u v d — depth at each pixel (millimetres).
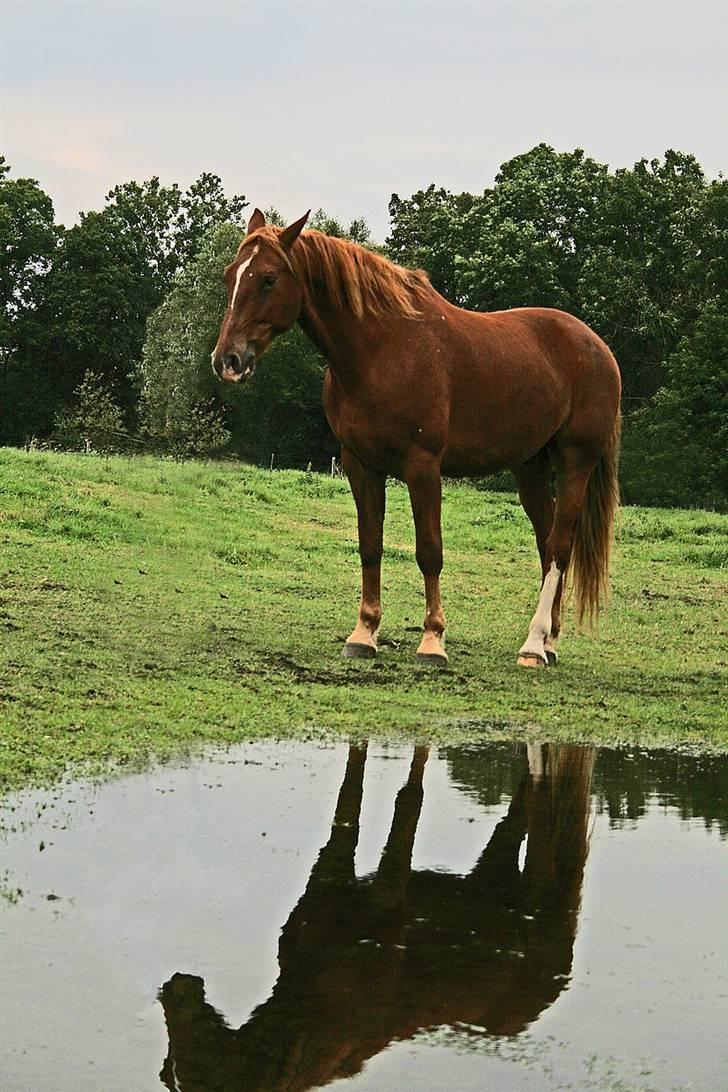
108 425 46344
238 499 18781
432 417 9086
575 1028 3311
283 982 3555
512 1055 3156
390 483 24859
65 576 11289
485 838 5066
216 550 13914
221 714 6969
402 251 59375
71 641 8609
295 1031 3260
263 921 4023
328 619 10633
